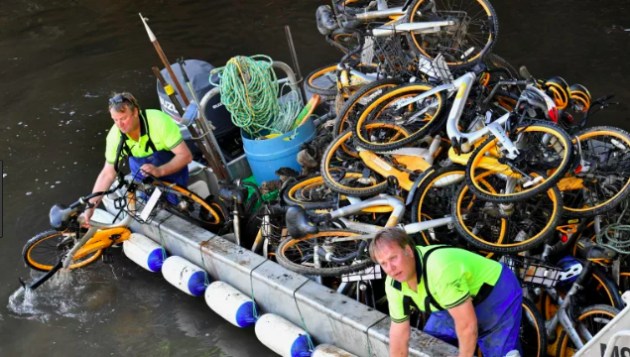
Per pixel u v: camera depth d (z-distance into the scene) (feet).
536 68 25.75
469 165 14.89
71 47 32.78
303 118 20.51
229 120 21.77
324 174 17.20
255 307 17.11
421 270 10.78
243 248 17.81
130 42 32.50
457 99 15.92
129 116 17.08
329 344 15.58
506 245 14.75
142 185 18.15
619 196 14.38
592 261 14.64
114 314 18.47
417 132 16.30
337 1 20.57
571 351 14.17
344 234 16.16
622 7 28.86
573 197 15.21
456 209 15.11
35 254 19.84
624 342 9.89
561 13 28.99
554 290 14.79
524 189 14.47
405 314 11.30
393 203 15.78
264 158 19.89
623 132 14.60
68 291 19.26
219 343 17.25
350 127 17.54
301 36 30.60
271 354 16.74
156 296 18.92
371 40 19.36
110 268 20.01
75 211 17.57
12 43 33.71
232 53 30.17
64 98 28.84
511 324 11.78
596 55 26.08
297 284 16.15
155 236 19.63
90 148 25.57
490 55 19.95
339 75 19.88
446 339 13.44
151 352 17.20
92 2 36.63
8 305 18.93
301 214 15.79
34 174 24.39
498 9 29.71
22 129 27.07
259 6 33.71
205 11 34.09
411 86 17.26
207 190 20.92
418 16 18.58
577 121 22.39
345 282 16.08
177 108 20.06
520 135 14.66
